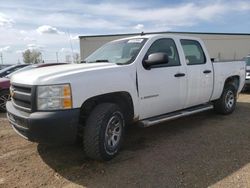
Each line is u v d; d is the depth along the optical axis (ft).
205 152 15.05
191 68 18.67
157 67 16.31
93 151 13.26
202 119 22.22
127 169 13.08
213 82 21.01
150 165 13.48
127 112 15.26
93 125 13.12
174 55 17.79
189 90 18.61
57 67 14.42
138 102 15.29
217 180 11.90
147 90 15.69
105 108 13.50
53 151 15.48
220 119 22.18
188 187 11.37
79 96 12.55
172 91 17.22
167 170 12.91
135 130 19.26
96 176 12.50
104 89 13.51
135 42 16.80
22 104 13.23
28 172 13.00
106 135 13.53
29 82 12.63
